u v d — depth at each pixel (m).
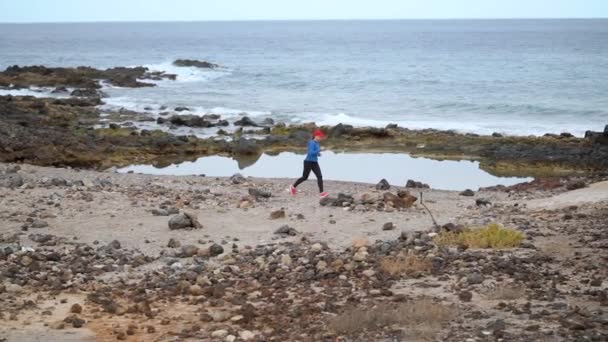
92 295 11.12
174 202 19.80
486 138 38.84
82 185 22.64
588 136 37.09
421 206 19.70
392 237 15.45
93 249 14.59
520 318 9.18
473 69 87.94
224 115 50.06
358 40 188.50
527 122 45.66
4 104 46.16
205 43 182.75
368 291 10.98
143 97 61.53
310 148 21.67
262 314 9.99
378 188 24.00
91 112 50.25
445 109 51.94
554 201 19.53
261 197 21.33
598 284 10.84
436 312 9.33
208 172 32.28
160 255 14.19
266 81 75.69
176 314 10.20
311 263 13.09
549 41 165.88
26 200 19.59
